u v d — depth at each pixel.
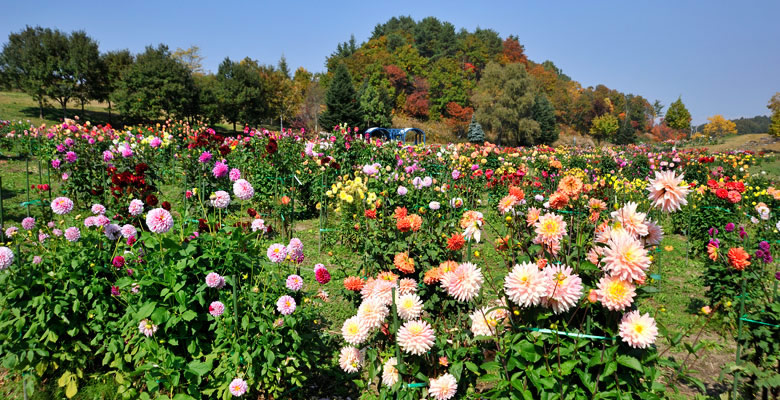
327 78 76.06
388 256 3.90
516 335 2.35
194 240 3.00
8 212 7.01
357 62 82.69
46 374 3.16
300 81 66.75
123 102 34.78
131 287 2.96
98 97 36.75
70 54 34.44
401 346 2.68
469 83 77.06
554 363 2.32
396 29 116.12
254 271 3.38
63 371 3.14
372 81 75.00
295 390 3.15
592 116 97.81
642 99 112.81
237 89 41.84
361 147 10.34
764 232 6.36
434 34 105.44
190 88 37.78
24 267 2.99
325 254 6.23
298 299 3.21
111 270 3.18
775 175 18.62
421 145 13.41
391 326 2.99
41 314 2.87
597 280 2.36
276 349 2.89
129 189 4.38
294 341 2.99
